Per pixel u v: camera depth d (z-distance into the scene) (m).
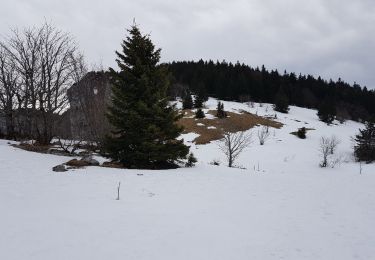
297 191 16.39
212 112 79.31
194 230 9.22
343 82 145.75
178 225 9.53
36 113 25.66
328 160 50.72
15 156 18.28
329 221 11.15
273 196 14.66
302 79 139.38
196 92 97.00
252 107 98.19
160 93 20.89
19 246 7.34
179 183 15.53
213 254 7.70
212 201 12.77
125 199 12.05
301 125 79.44
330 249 8.52
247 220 10.57
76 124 29.19
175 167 21.25
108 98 26.02
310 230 9.98
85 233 8.38
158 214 10.46
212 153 52.25
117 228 8.90
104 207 10.79
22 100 26.83
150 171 18.20
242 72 124.38
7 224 8.54
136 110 20.22
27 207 10.12
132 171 17.67
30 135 27.78
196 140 60.09
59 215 9.60
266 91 116.25
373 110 127.00
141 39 20.95
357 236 9.69
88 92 26.47
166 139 20.84
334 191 17.38
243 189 15.62
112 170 17.52
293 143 61.41
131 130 19.86
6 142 24.56
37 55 25.50
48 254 7.07
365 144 54.78
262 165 46.47
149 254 7.44
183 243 8.22
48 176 14.72
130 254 7.36
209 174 18.89
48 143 25.88
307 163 48.88
